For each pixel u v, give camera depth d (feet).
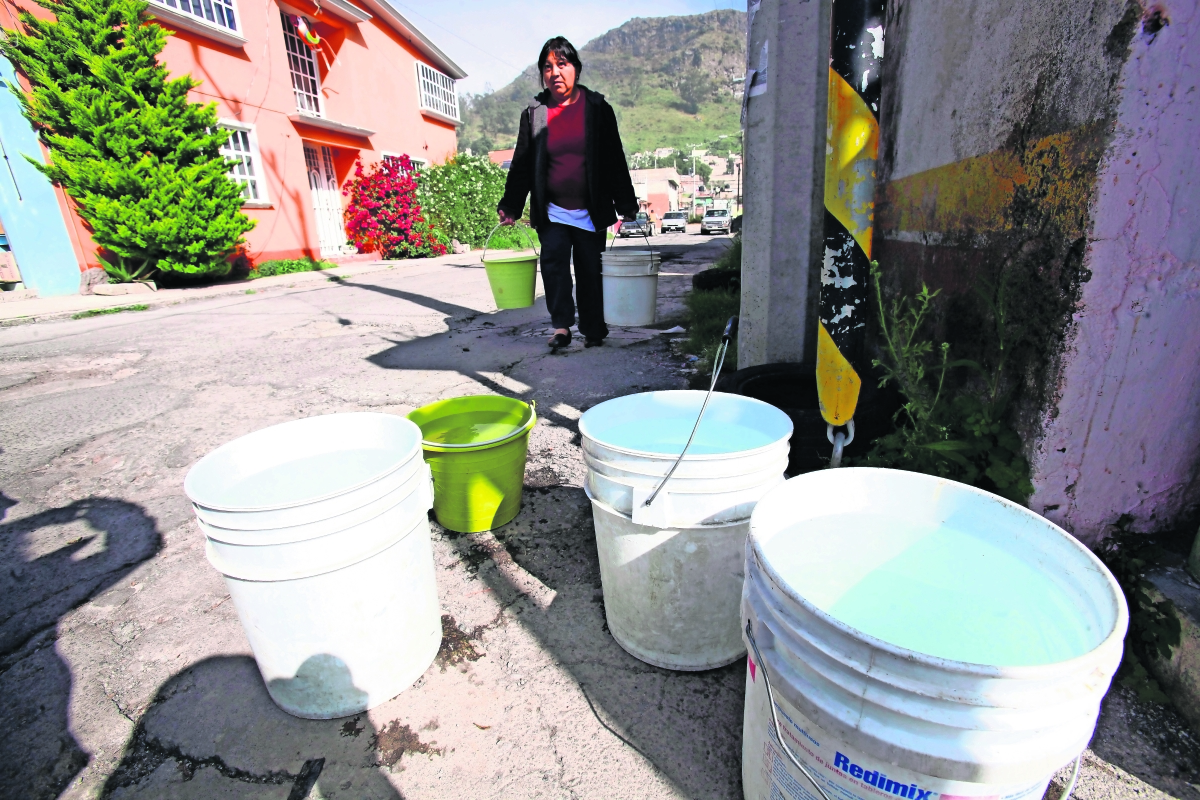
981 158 5.84
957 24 6.42
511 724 4.62
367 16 41.19
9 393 12.75
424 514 5.02
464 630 5.64
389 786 4.17
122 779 4.32
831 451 6.82
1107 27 4.00
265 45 33.88
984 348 5.82
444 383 12.45
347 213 44.04
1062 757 2.44
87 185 23.99
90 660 5.46
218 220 26.84
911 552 3.72
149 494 8.43
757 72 8.61
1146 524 4.99
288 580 4.18
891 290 8.81
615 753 4.33
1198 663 4.16
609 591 5.17
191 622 5.91
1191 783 3.86
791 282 9.32
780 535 3.66
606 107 13.29
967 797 2.50
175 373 13.97
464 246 48.75
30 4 23.88
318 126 38.29
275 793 4.16
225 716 4.81
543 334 16.65
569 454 9.08
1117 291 4.32
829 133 5.48
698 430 5.72
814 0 8.07
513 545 6.91
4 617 6.08
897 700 2.39
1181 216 4.16
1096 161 4.15
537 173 13.30
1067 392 4.61
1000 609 3.21
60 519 7.86
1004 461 5.18
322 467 5.31
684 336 15.56
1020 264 5.14
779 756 3.14
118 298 24.43
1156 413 4.66
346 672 4.59
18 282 24.85
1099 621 2.76
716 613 4.80
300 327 18.85
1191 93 3.89
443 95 58.34
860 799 2.73
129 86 24.03
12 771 4.42
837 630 2.46
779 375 8.58
